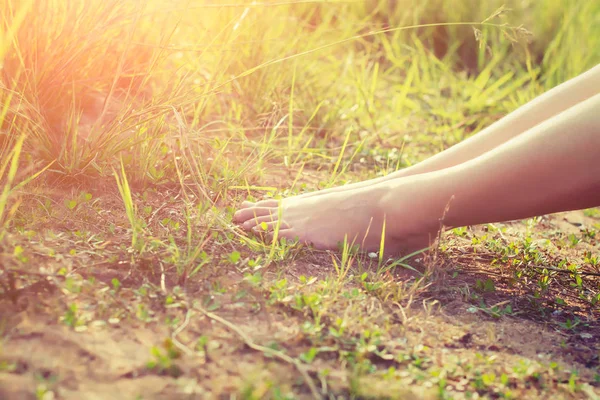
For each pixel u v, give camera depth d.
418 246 1.75
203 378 1.14
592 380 1.31
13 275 1.31
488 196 1.62
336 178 2.33
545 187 1.58
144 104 1.94
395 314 1.47
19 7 1.80
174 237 1.65
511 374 1.29
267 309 1.39
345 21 3.55
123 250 1.51
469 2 3.92
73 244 1.51
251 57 2.65
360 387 1.17
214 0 2.70
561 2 3.92
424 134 2.95
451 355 1.34
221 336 1.27
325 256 1.72
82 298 1.31
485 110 3.19
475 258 1.85
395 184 1.74
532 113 1.83
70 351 1.15
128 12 2.03
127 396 1.07
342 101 2.94
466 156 1.86
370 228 1.74
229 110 2.55
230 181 2.02
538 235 2.15
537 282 1.73
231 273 1.52
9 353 1.11
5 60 1.83
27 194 1.66
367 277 1.62
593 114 1.54
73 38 1.93
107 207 1.75
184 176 1.97
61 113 2.00
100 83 2.20
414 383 1.23
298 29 3.22
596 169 1.54
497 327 1.48
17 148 1.40
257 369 1.18
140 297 1.35
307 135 2.68
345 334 1.34
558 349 1.42
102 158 1.84
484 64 3.84
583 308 1.63
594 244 2.12
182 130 1.85
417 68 3.51
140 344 1.21
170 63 2.54
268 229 1.77
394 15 3.86
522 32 1.90
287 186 2.18
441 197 1.65
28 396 1.03
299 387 1.16
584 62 3.59
